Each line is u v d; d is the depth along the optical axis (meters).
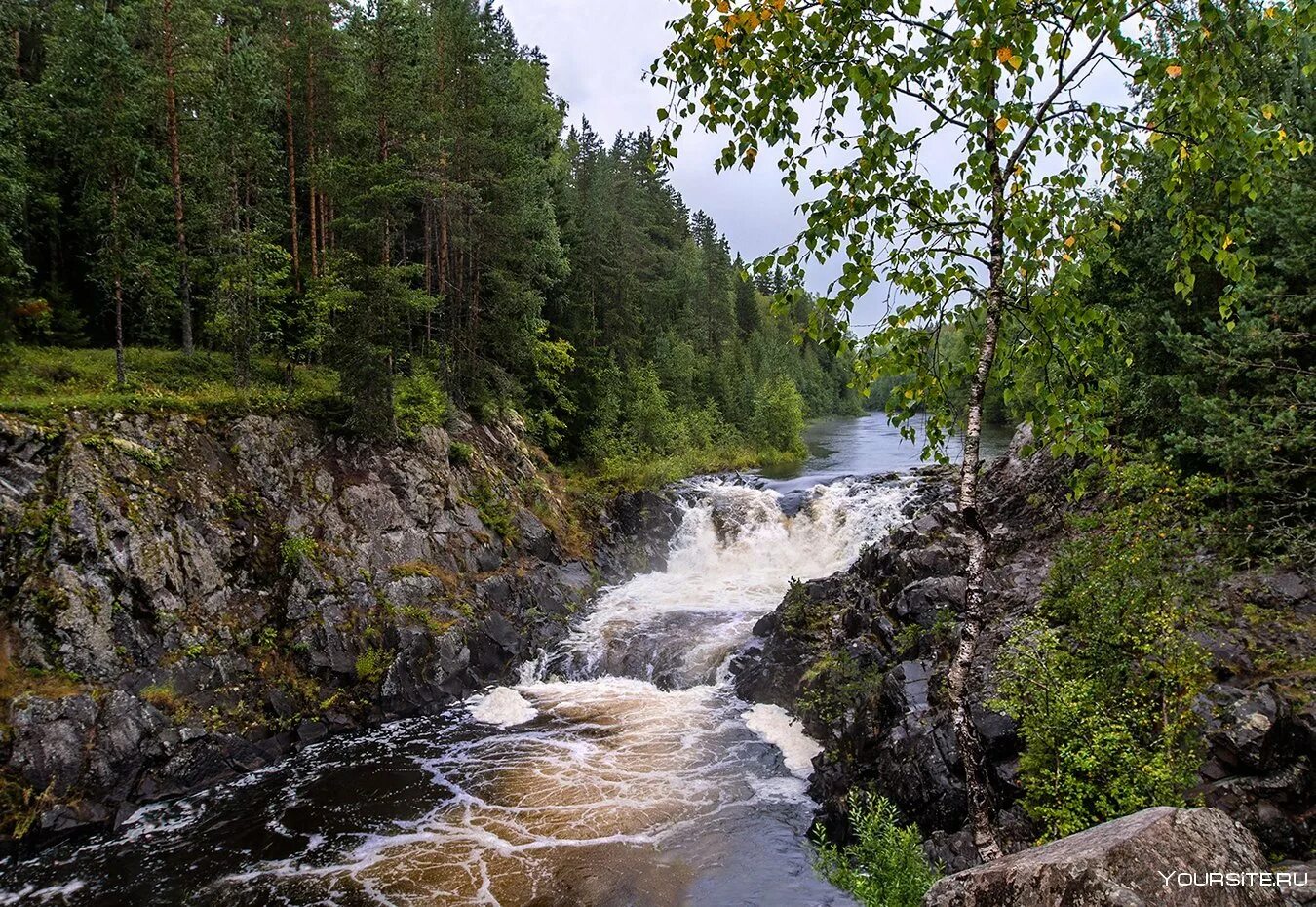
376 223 23.77
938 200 6.39
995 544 17.03
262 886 12.06
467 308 31.66
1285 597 11.37
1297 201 10.63
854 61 5.81
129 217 22.25
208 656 16.86
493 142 30.31
